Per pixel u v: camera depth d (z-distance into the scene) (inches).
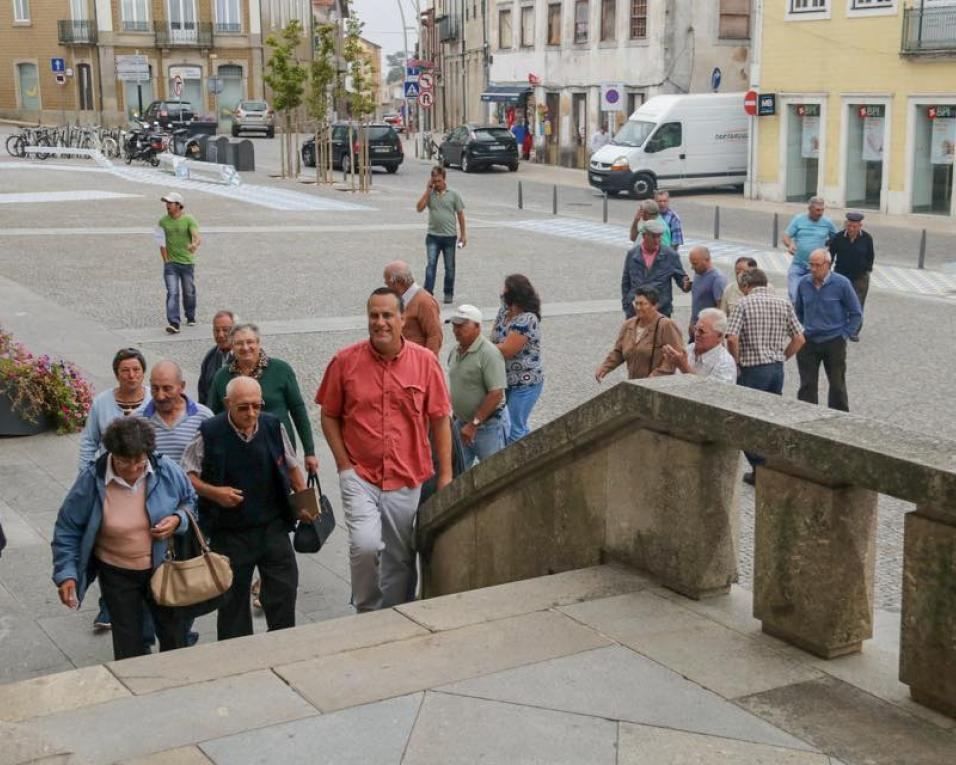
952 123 1310.3
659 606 189.9
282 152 1690.5
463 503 250.2
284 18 3090.6
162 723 154.8
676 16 1775.3
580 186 1694.1
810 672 167.2
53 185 1480.1
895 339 662.5
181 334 643.5
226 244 996.6
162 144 1860.2
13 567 324.2
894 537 345.4
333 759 145.0
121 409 286.7
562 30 2038.6
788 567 174.4
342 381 262.2
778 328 403.9
